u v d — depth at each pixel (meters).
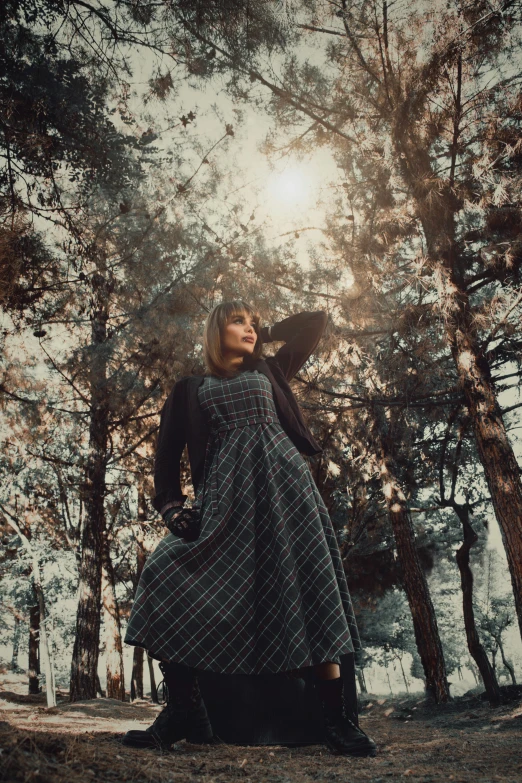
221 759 1.74
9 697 19.61
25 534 16.92
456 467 11.98
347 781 1.46
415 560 11.50
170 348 8.02
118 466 12.53
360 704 17.02
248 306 2.15
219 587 1.71
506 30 6.07
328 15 6.47
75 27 4.71
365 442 11.71
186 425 2.02
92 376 8.59
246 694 1.84
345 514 13.65
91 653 10.45
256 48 4.92
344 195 7.79
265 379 2.03
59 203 5.50
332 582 1.74
